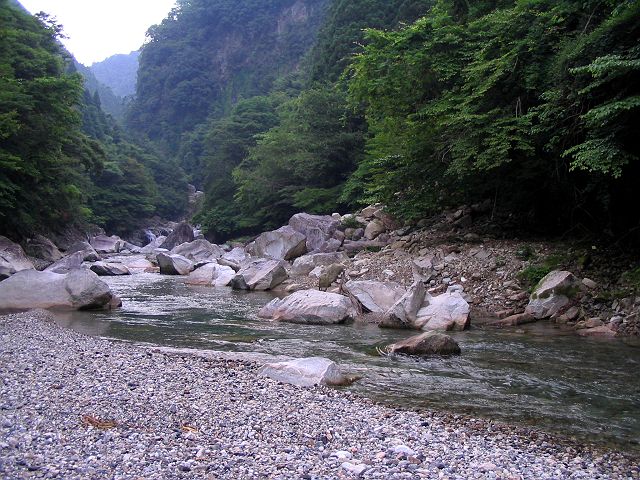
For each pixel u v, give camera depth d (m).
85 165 43.75
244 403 7.02
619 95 12.55
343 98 40.06
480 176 19.62
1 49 31.91
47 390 7.00
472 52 17.84
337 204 37.03
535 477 5.14
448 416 7.05
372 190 23.08
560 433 6.59
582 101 14.07
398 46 19.06
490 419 7.05
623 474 5.41
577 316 13.64
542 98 15.70
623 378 8.93
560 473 5.29
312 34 128.50
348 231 27.92
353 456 5.43
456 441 6.10
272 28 142.88
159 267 30.91
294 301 14.75
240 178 48.66
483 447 5.96
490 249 18.38
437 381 8.77
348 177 37.59
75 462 4.78
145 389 7.33
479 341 11.74
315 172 40.09
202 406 6.76
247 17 146.50
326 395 7.75
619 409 7.46
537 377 8.99
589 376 9.06
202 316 15.13
